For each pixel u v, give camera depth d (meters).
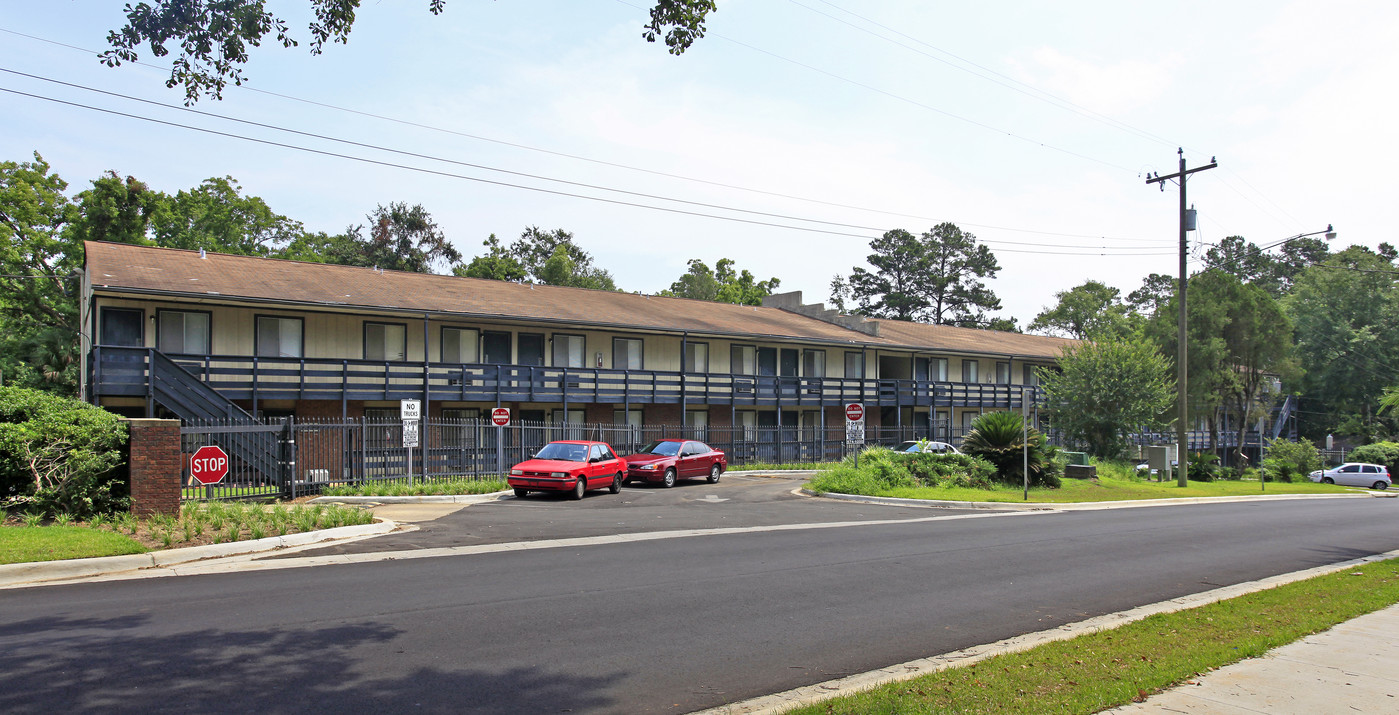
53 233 39.88
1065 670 7.00
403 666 6.91
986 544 15.10
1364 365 60.84
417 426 22.34
